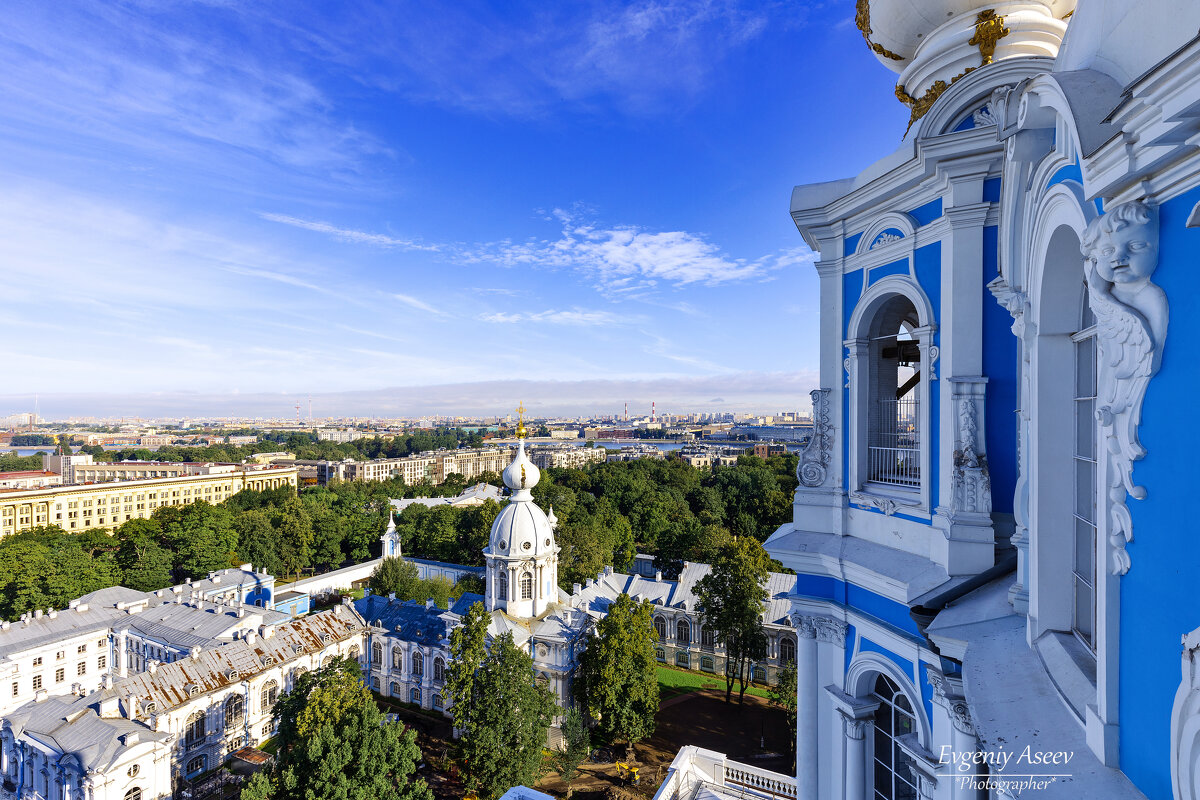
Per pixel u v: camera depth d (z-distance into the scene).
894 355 19.69
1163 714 6.54
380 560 112.31
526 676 45.28
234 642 59.69
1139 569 7.06
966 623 12.47
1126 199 7.05
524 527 60.44
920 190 16.20
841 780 18.38
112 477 196.12
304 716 36.22
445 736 56.09
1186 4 6.56
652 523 123.44
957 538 14.35
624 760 51.03
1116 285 7.25
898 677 16.08
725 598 60.00
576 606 68.94
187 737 51.31
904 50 19.00
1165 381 6.54
